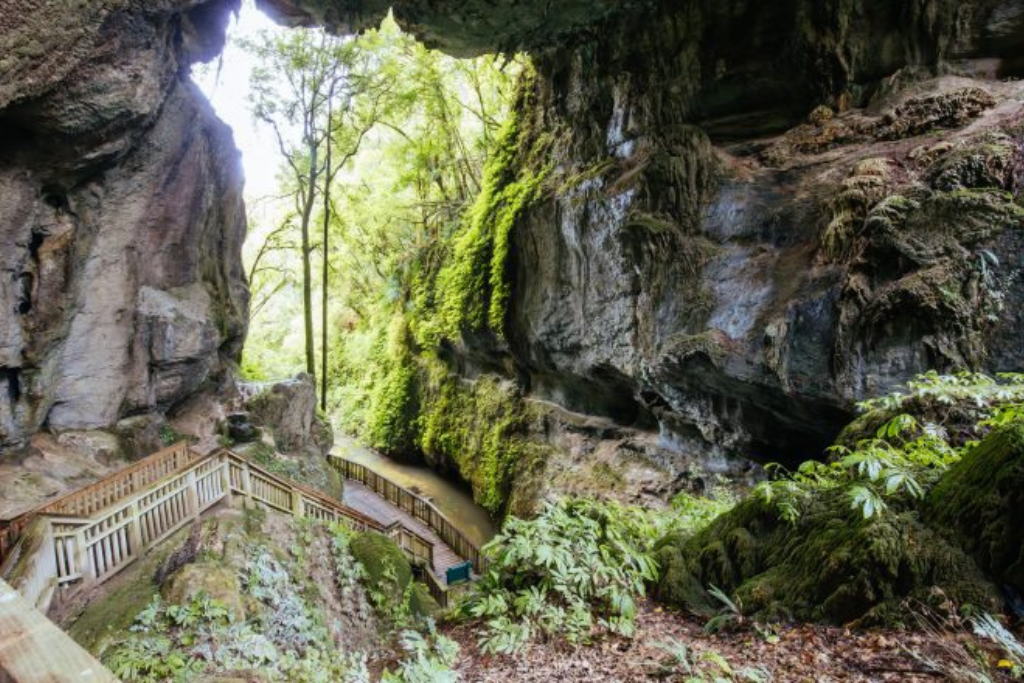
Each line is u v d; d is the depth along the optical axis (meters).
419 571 12.83
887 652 3.44
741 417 13.60
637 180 15.35
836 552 4.15
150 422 13.40
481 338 23.62
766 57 14.63
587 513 6.95
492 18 15.88
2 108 7.81
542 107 21.16
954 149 10.66
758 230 13.30
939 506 4.06
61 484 10.02
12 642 1.09
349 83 23.14
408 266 30.16
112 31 8.84
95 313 11.72
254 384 18.33
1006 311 9.18
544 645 4.76
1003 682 2.91
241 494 9.51
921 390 6.59
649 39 16.19
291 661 5.67
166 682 4.73
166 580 6.12
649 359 15.02
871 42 13.35
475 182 27.11
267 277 35.00
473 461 24.36
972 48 12.49
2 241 9.16
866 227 10.72
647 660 4.19
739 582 4.96
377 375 33.00
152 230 13.07
